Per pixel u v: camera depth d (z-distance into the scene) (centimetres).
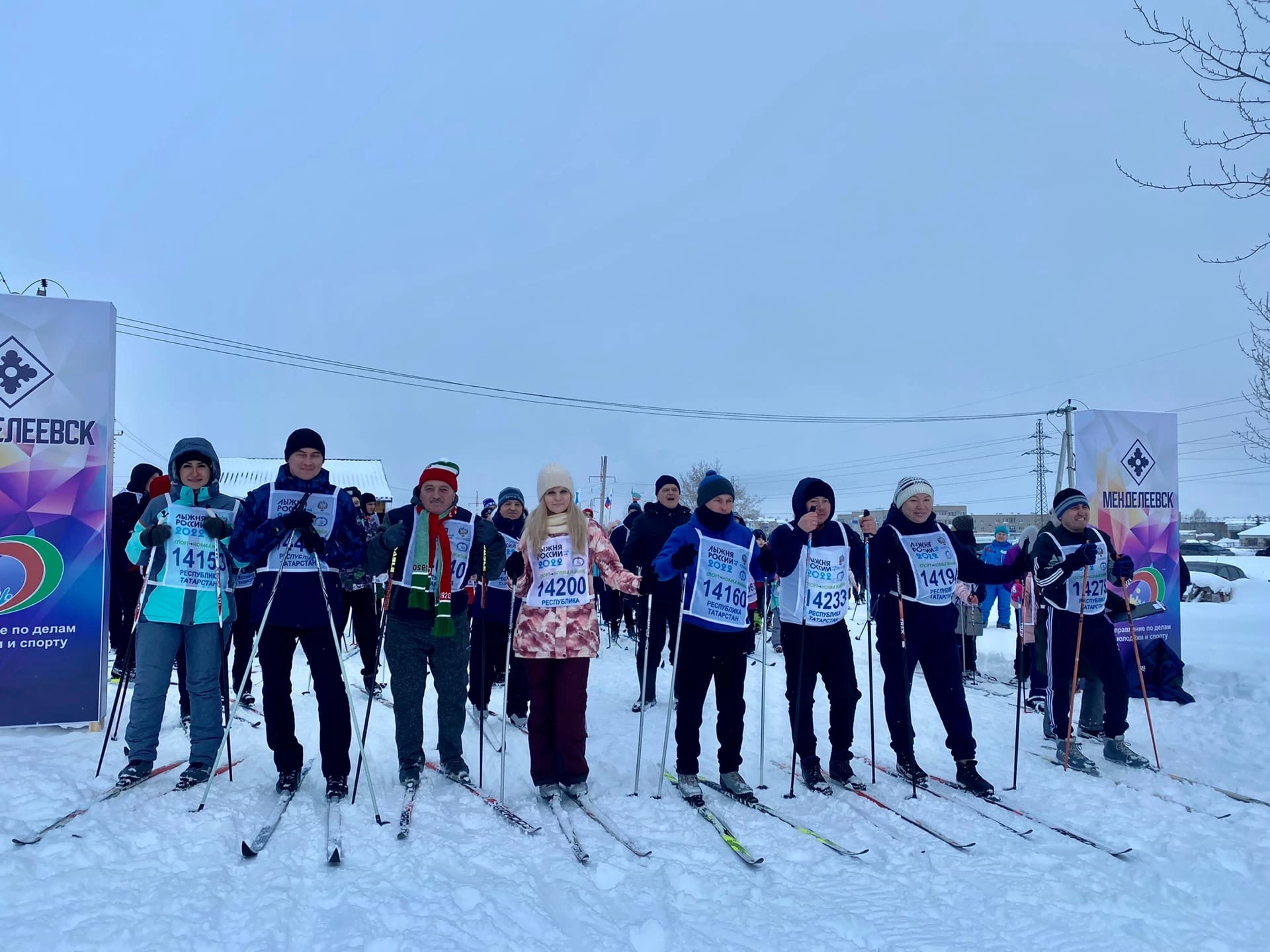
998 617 1262
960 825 399
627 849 354
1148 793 459
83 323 533
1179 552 745
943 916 300
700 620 433
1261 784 479
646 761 506
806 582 470
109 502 534
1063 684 532
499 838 360
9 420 515
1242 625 1015
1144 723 628
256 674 621
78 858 314
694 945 269
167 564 419
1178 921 303
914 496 480
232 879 303
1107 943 282
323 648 403
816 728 603
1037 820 406
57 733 513
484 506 743
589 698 709
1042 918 300
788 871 341
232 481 2738
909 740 471
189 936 257
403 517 431
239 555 390
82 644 523
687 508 664
